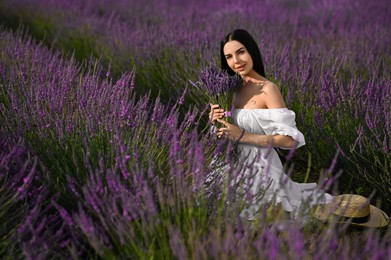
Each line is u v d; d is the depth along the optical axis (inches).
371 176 115.6
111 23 290.5
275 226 70.7
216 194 81.0
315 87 140.7
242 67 98.8
